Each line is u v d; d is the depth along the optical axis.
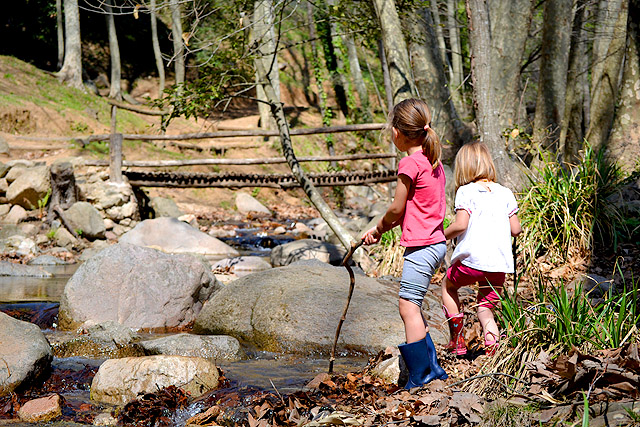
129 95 26.59
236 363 4.31
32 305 6.23
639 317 3.24
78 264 9.85
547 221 6.18
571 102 12.10
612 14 12.31
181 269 5.92
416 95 8.07
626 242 6.05
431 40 9.64
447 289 3.86
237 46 6.91
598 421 2.32
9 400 3.51
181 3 6.45
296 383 3.77
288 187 12.30
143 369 3.62
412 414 2.97
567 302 3.38
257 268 8.77
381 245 7.81
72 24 24.28
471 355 3.85
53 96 22.16
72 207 11.57
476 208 3.65
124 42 30.36
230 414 3.26
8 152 16.70
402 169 3.29
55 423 3.23
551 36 9.27
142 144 19.97
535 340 3.24
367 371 3.90
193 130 22.84
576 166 6.71
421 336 3.37
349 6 8.23
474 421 2.68
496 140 7.16
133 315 5.57
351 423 2.88
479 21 7.16
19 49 26.62
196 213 16.36
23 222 11.98
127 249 5.97
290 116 26.55
